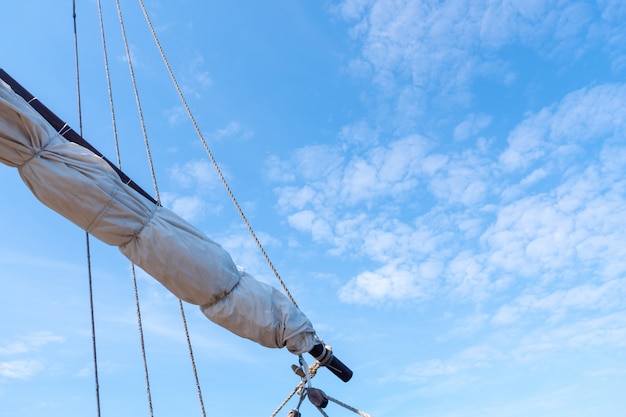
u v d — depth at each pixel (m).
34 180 8.10
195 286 8.56
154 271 8.49
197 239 8.69
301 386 9.03
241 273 9.06
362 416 8.88
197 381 11.40
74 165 8.20
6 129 7.90
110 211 8.27
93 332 11.69
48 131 8.30
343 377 9.35
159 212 8.69
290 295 9.77
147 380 11.75
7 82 8.55
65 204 8.15
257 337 8.83
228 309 8.69
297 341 8.90
